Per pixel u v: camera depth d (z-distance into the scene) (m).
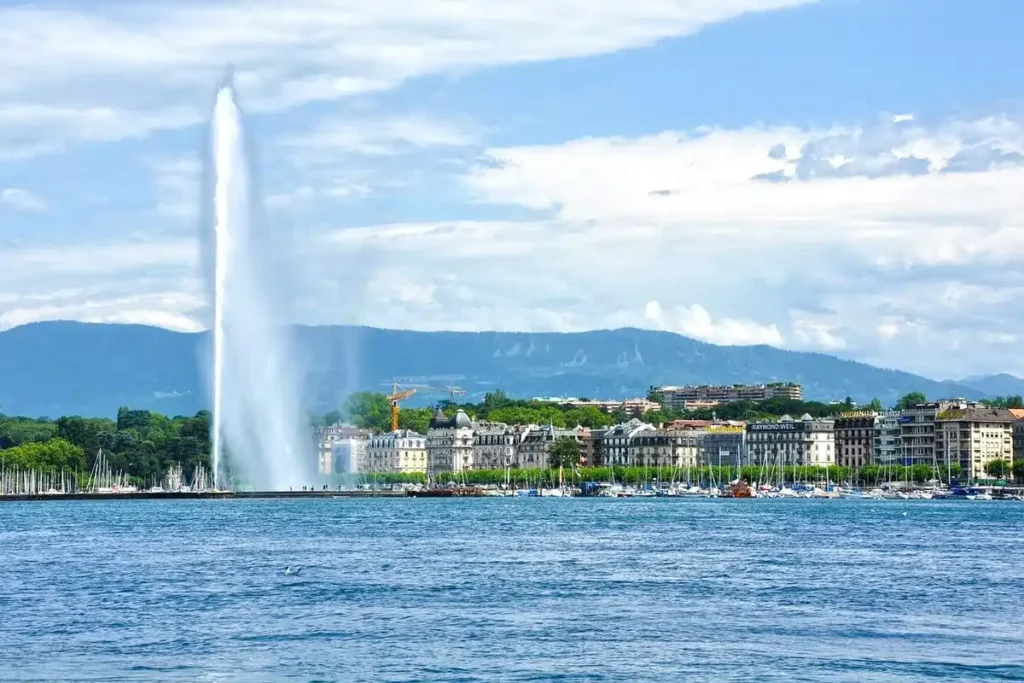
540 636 143.25
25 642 141.00
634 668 126.38
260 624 151.75
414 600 171.38
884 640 140.25
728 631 146.12
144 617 157.12
